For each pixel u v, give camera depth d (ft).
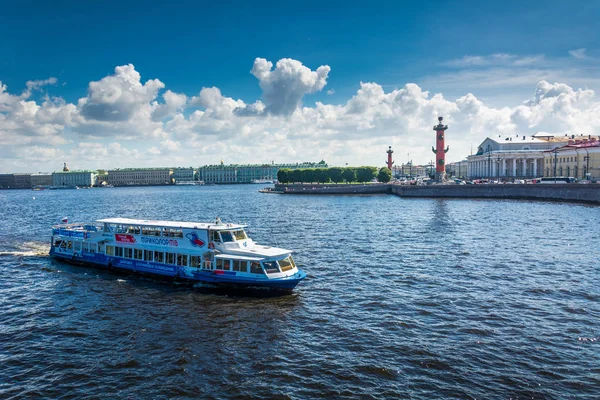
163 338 85.81
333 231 219.41
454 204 378.53
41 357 78.74
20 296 114.73
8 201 616.80
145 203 512.22
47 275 136.05
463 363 73.87
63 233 158.40
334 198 513.04
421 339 83.35
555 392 65.10
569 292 110.22
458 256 153.79
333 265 142.82
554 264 139.85
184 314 98.84
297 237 201.67
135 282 126.41
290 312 99.19
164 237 130.00
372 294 111.04
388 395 64.85
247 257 116.16
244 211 356.79
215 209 390.01
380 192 588.50
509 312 96.89
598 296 106.73
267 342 83.30
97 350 81.15
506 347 79.51
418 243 180.65
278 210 356.79
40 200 636.07
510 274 128.47
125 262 136.67
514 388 66.23
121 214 355.97
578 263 140.36
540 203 363.76
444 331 86.94
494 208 330.13
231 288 116.67
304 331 88.22
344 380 69.10
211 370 72.90
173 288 119.65
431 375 70.28
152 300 109.19
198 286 120.37
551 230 208.54
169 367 74.13
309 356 77.20
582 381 67.87
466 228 222.07
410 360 75.20
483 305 101.60
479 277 125.70
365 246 175.42
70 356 79.00
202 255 121.80
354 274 130.93
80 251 150.71
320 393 65.67
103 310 102.47
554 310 97.71
